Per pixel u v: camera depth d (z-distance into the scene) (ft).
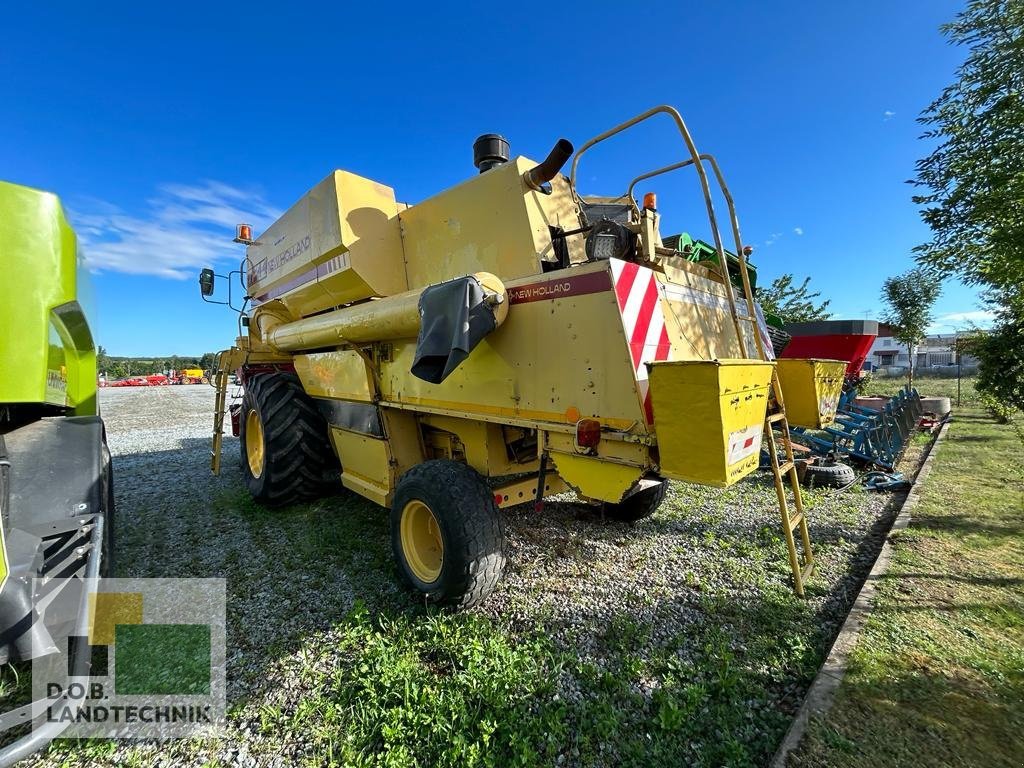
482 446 9.79
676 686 6.93
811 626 8.42
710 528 12.98
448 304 7.54
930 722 5.94
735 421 6.48
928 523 12.50
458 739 5.83
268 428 14.07
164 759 5.90
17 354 5.13
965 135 9.95
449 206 10.53
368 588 9.99
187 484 18.29
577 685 7.02
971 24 9.87
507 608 9.06
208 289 18.22
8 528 6.00
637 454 6.84
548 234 9.23
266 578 10.48
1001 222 9.60
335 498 15.85
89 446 7.18
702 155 8.63
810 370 11.05
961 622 8.07
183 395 75.66
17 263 5.17
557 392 7.66
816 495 15.70
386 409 11.45
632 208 10.00
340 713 6.50
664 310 8.11
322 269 12.22
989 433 25.88
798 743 5.66
